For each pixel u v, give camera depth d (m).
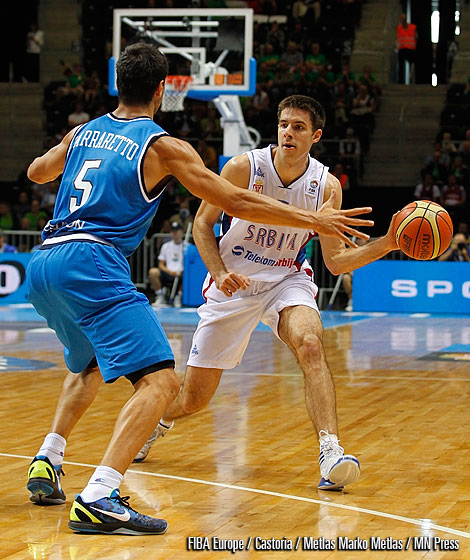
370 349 11.16
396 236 4.57
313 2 24.97
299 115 4.75
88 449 5.32
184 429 6.03
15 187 22.02
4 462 4.96
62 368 9.27
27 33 25.72
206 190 3.80
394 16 25.61
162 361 3.76
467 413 6.73
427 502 4.16
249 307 4.94
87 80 23.84
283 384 8.20
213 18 15.20
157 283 17.58
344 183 20.31
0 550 3.43
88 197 3.85
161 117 22.16
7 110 24.67
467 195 20.36
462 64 24.98
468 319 15.74
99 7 25.42
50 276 3.79
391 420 6.42
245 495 4.29
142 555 3.36
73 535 3.64
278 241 4.91
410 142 23.16
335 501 4.18
